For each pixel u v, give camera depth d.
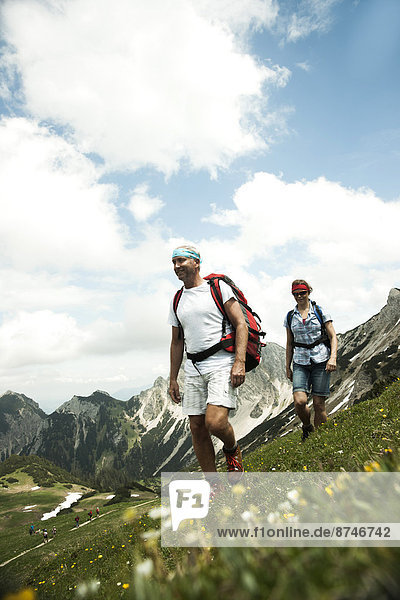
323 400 8.09
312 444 6.20
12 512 144.50
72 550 8.46
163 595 1.13
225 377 4.91
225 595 0.98
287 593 0.86
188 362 5.27
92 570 5.04
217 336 5.04
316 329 7.91
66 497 170.62
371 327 184.75
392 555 0.93
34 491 182.25
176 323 5.76
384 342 145.25
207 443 5.12
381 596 0.78
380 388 11.59
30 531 77.75
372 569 0.84
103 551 6.32
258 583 1.02
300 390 7.98
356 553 1.00
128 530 6.41
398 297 169.88
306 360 8.03
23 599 1.15
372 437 4.48
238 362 4.86
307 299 8.06
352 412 7.82
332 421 7.82
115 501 131.75
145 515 6.30
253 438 171.25
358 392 102.56
